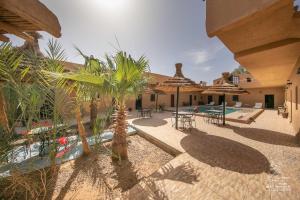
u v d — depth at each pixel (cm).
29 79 288
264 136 688
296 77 764
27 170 358
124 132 508
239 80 2525
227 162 420
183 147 547
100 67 456
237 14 247
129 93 451
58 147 395
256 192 290
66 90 351
